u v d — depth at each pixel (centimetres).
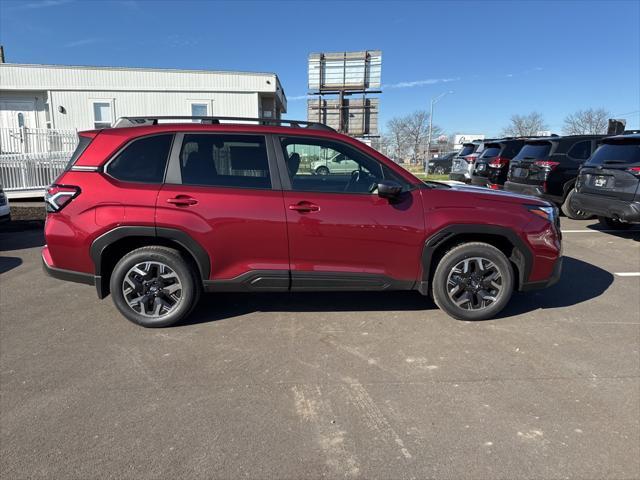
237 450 237
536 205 403
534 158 971
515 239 390
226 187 375
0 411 270
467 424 259
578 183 802
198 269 389
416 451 237
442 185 446
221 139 381
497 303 402
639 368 324
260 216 371
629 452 235
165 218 364
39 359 335
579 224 920
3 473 219
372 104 2919
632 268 587
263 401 282
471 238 406
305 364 330
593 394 290
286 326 398
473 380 308
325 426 258
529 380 308
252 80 1866
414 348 355
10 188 1213
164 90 1820
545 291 495
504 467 225
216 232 369
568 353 347
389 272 390
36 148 1316
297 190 380
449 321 409
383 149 5222
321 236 376
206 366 326
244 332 385
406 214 383
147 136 378
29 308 441
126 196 366
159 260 378
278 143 385
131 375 313
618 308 443
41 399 283
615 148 734
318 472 222
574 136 958
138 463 227
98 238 366
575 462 228
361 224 376
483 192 406
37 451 235
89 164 374
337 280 386
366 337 376
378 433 252
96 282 377
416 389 297
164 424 259
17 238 792
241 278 381
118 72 1784
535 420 263
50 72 1742
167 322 389
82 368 322
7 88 1719
